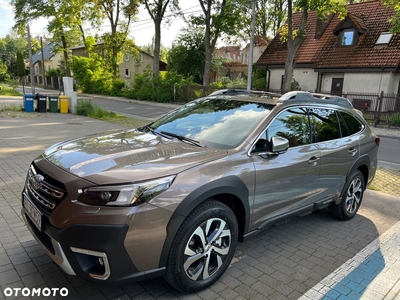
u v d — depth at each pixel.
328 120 4.26
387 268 3.43
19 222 4.01
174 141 3.38
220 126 3.56
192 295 2.85
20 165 6.56
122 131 4.02
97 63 40.00
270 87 27.64
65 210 2.41
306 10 20.48
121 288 2.89
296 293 2.95
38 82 64.19
